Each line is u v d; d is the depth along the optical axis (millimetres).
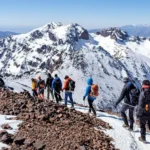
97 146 11289
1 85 24438
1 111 13508
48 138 10977
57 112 14219
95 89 17219
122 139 13148
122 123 16375
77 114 15289
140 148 12688
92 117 15773
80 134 11891
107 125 14828
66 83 20016
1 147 9672
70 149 10430
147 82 13117
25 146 10023
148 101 13023
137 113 13266
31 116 12867
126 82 15086
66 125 12688
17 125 11820
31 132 11320
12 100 15289
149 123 14148
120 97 15125
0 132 10641
